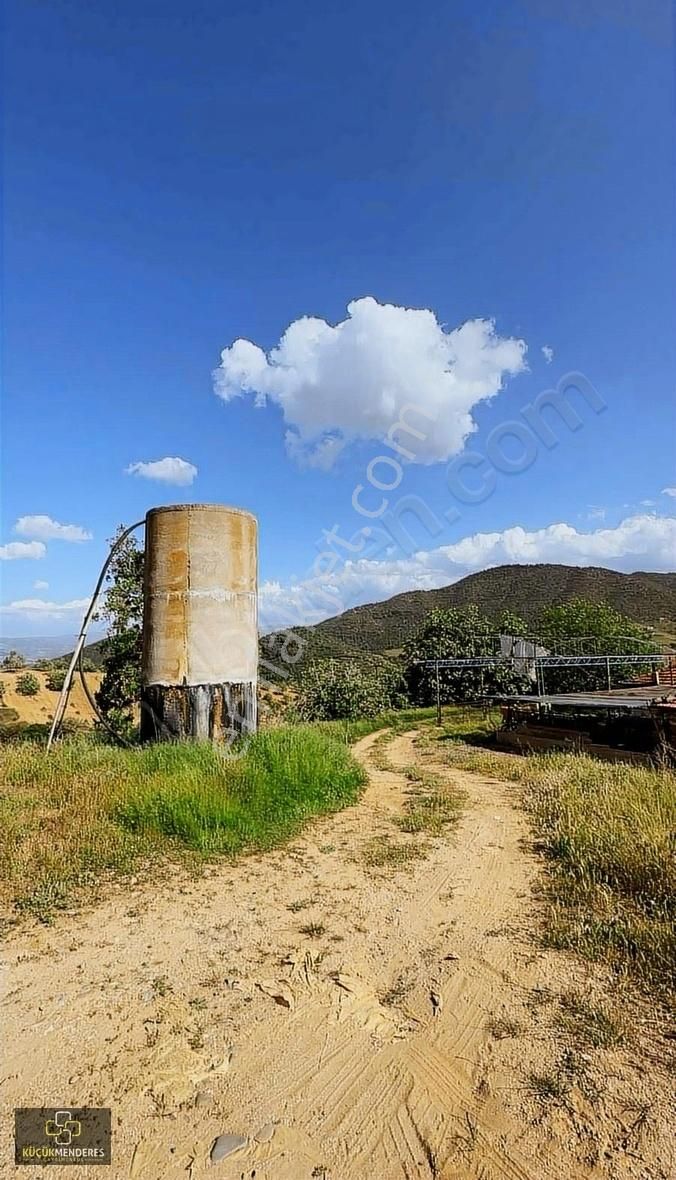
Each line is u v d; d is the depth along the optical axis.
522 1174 2.47
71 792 7.43
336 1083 3.01
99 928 4.62
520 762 12.27
